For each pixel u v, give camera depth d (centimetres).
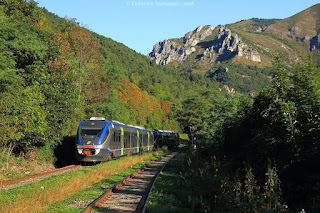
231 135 1634
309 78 998
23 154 1836
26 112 1694
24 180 1294
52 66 2122
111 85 3775
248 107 1520
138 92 8469
